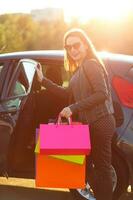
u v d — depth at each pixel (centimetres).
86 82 458
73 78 471
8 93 567
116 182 529
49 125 438
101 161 468
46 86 505
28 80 550
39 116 565
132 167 523
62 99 564
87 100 449
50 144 432
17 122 550
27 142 557
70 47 465
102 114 459
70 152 435
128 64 542
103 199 477
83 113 464
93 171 475
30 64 554
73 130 437
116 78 534
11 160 555
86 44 465
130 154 520
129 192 588
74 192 553
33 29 4147
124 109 523
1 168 562
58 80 588
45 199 598
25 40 4012
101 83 451
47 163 447
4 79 575
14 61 583
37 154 447
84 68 457
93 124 461
